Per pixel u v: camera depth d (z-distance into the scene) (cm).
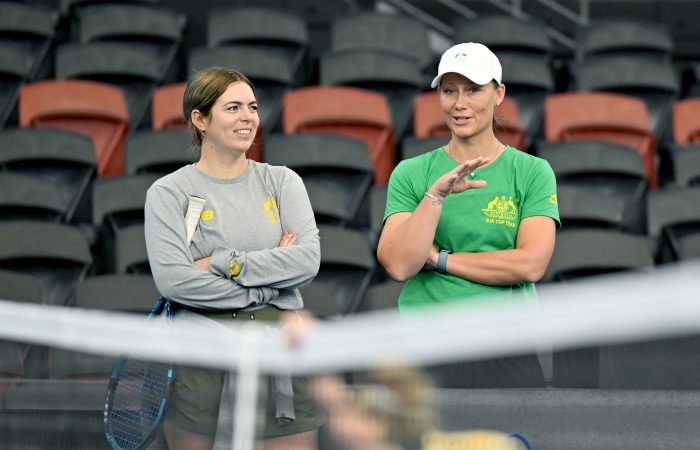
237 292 1041
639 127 2906
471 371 841
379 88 3022
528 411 869
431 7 3653
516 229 1152
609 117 2934
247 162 1113
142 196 2394
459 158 1180
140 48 3086
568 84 3328
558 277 2105
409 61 3045
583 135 2920
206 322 1040
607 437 888
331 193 2461
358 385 811
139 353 882
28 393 919
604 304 579
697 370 877
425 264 1138
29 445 919
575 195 2420
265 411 823
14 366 918
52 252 2116
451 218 1148
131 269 2116
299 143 2581
